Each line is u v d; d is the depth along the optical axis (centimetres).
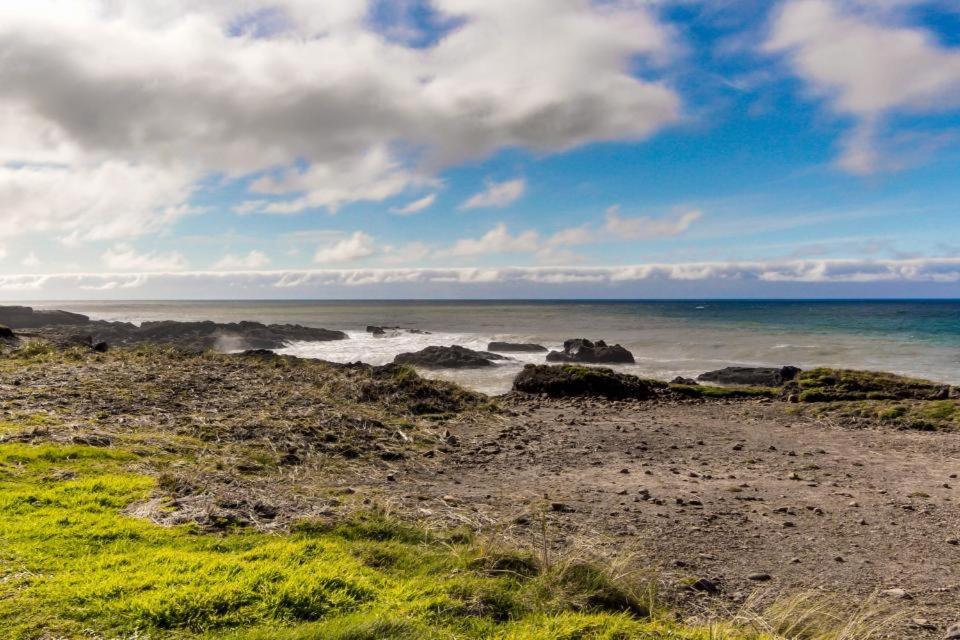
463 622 407
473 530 618
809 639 445
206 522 531
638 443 1203
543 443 1177
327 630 365
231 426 974
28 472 629
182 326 5081
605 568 528
